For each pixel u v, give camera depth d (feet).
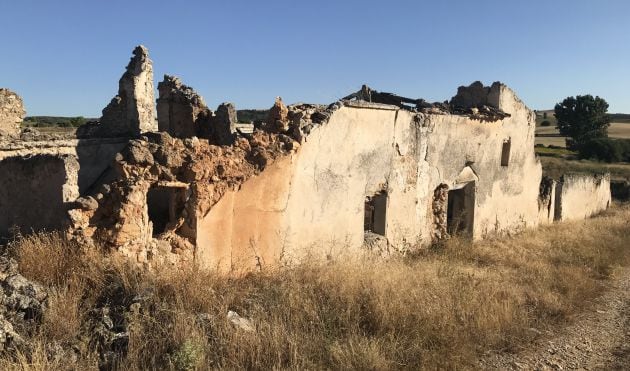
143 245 21.13
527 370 19.15
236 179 24.31
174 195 23.32
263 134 26.50
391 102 42.06
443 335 19.67
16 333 15.47
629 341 22.75
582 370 19.52
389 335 19.13
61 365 14.67
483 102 45.75
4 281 17.38
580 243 42.55
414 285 25.05
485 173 45.01
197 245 23.02
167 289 19.24
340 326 19.71
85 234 20.02
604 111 207.62
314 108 30.25
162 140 22.47
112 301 18.10
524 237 46.29
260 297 21.30
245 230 25.08
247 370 16.02
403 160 35.37
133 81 47.88
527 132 51.42
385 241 34.53
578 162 142.41
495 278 30.04
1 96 42.96
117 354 15.61
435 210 40.55
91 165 42.78
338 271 24.52
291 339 17.37
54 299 16.89
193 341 16.10
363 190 32.12
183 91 40.55
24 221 27.81
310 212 28.53
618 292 30.96
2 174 27.99
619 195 99.30
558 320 24.90
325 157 29.09
